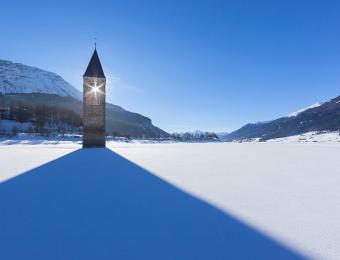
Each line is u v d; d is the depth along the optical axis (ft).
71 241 12.30
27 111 301.84
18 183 26.18
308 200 19.42
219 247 11.70
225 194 21.33
